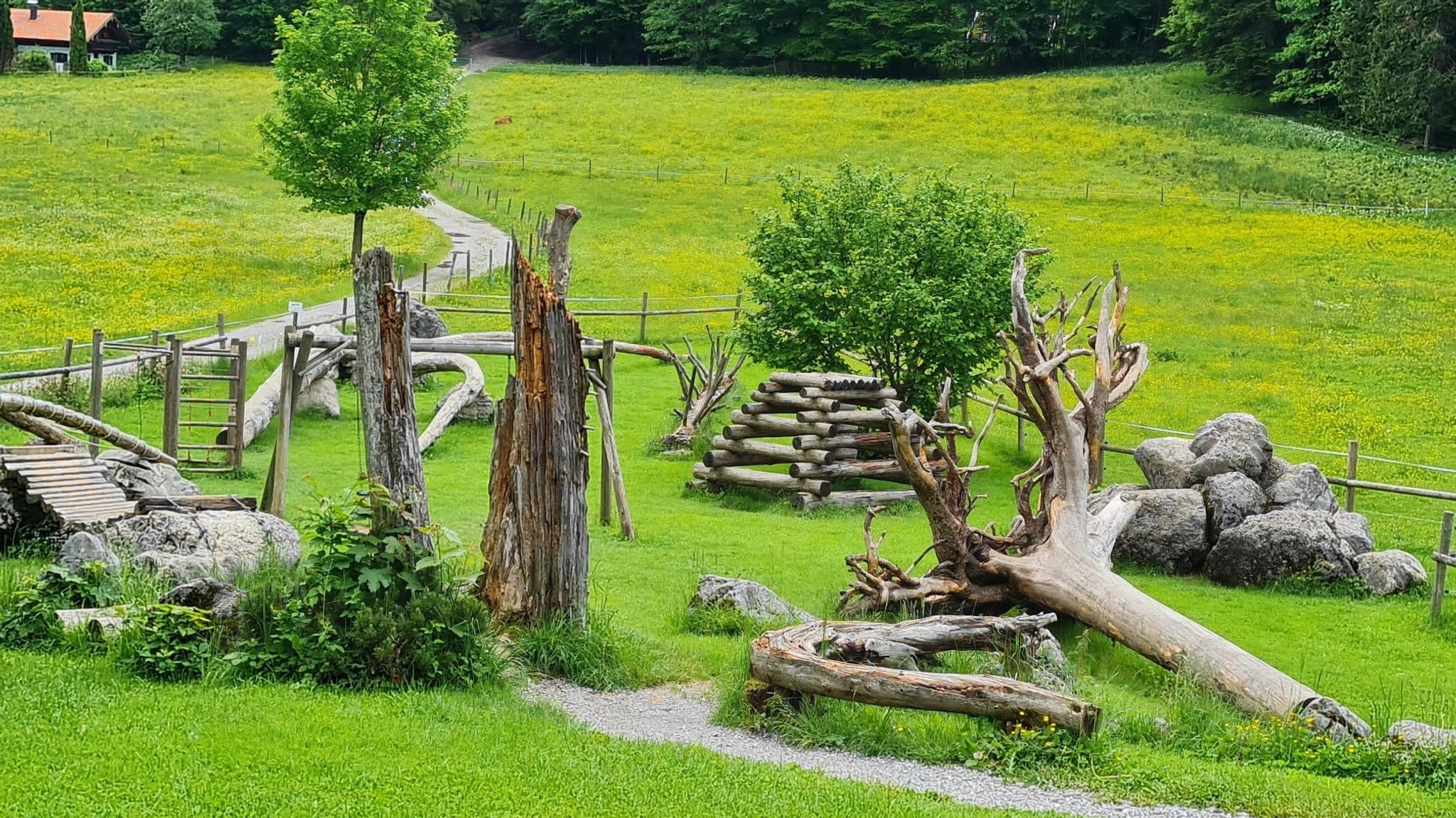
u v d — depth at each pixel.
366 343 11.77
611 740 10.05
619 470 20.53
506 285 45.41
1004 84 100.62
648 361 37.81
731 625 14.75
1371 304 46.12
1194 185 68.94
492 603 12.84
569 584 12.90
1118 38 118.06
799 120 86.38
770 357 28.34
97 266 45.56
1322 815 9.14
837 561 19.44
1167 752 11.12
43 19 118.69
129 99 89.69
